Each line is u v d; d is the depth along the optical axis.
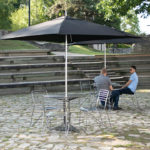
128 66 18.88
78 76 17.14
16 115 8.72
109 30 6.09
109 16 19.08
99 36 6.45
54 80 16.30
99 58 19.17
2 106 10.51
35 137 6.09
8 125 7.34
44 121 7.78
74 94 7.24
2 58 17.34
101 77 9.32
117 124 7.36
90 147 5.27
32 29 6.07
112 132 6.48
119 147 5.27
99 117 8.31
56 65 17.27
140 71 18.36
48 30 5.59
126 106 10.38
